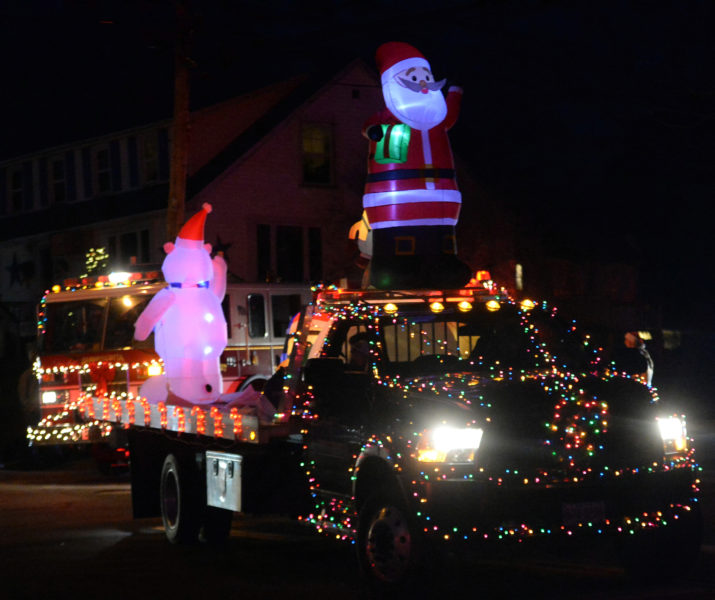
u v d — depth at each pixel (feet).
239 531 80.48
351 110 225.76
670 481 51.24
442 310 60.29
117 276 130.82
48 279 238.48
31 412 148.77
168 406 73.05
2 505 101.91
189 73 150.71
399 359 59.62
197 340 86.99
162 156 214.69
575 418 50.31
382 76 81.82
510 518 48.37
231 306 136.26
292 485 62.95
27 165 243.60
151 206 213.46
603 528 49.62
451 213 80.94
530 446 49.29
